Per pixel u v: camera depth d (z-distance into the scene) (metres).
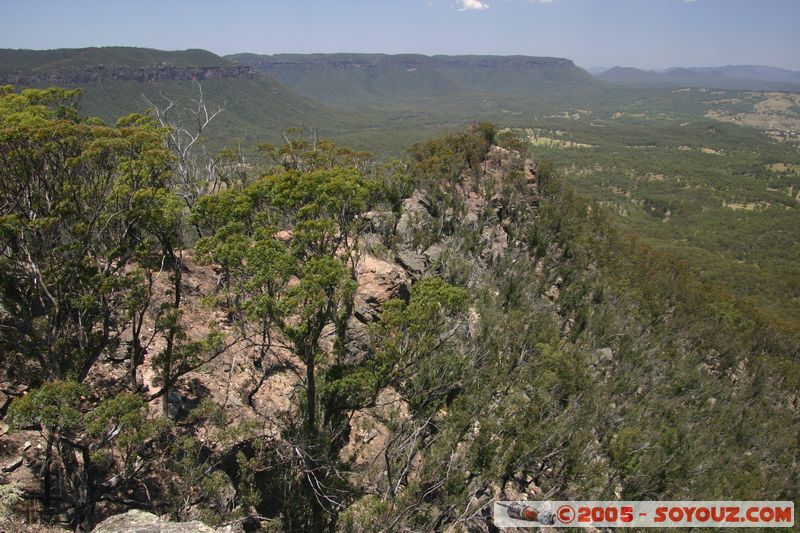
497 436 21.08
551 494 22.56
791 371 60.00
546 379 25.73
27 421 10.23
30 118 13.82
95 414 11.08
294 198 16.09
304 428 16.38
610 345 48.00
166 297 21.22
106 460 13.94
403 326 17.34
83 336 14.02
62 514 12.60
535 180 80.69
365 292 23.83
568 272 59.81
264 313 14.03
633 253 85.00
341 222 16.84
